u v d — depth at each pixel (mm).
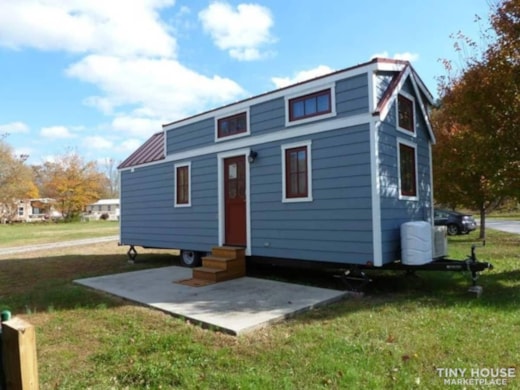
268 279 7586
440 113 13078
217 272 7324
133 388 3004
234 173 8586
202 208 9234
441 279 7172
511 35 7188
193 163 9531
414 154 7711
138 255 12812
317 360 3389
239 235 8391
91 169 45969
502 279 6922
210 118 9117
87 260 11609
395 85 6633
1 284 7910
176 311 5113
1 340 1965
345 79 6559
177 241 9906
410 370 3172
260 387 2900
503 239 13781
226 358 3520
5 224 41844
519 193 7270
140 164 11203
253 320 4582
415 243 6184
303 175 7145
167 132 10391
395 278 7465
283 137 7469
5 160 39094
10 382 1904
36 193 46562
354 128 6355
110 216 57125
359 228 6219
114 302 5867
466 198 13562
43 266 10453
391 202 6480
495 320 4477
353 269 6375
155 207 10695
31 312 5367
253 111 8109
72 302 5902
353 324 4488
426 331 4141
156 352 3699
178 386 3002
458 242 13133
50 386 3074
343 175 6469
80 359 3639
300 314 5051
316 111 7004
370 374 3096
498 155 7223
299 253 7102
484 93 7289
